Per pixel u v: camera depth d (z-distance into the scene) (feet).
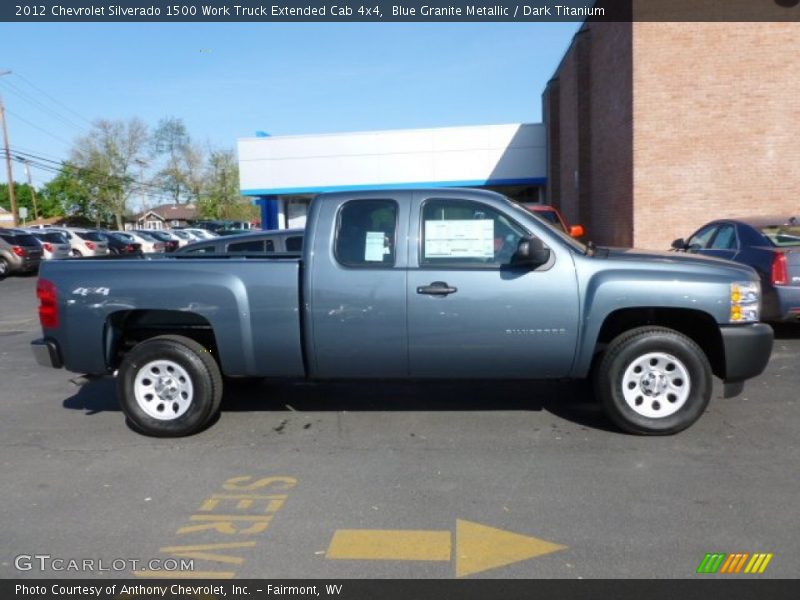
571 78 73.56
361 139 92.99
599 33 63.72
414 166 92.32
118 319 19.36
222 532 13.21
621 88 55.57
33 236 85.81
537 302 17.53
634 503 14.02
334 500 14.53
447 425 19.33
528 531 12.96
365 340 18.03
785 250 27.22
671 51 50.93
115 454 17.76
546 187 90.33
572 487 14.89
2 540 13.08
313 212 18.35
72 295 18.72
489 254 17.89
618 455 16.70
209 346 20.26
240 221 229.86
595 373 18.37
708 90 50.96
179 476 16.12
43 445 18.65
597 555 12.02
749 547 12.18
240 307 18.16
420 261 17.92
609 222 61.05
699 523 13.10
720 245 31.53
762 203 51.29
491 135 90.63
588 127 69.00
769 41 50.01
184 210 289.12
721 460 16.24
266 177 95.30
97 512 14.23
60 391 24.93
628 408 17.75
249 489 15.24
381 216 18.17
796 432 18.08
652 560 11.81
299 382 24.38
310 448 17.79
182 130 248.11
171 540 12.93
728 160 51.34
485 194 18.12
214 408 18.94
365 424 19.62
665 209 52.21
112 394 24.06
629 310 18.25
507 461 16.49
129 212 240.94
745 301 17.42
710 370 17.65
